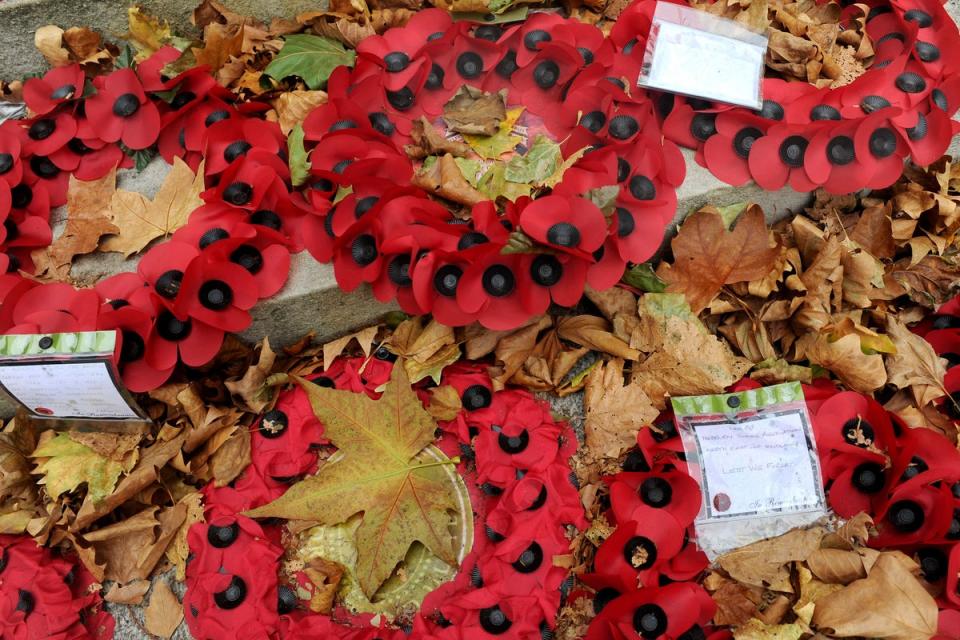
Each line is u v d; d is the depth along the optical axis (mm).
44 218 1198
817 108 1182
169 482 1115
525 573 1060
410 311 1134
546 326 1166
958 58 1225
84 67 1283
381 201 1096
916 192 1226
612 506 1068
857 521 1067
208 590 1062
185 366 1135
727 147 1178
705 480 1092
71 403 1110
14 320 1115
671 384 1136
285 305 1133
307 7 1292
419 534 1069
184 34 1296
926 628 1016
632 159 1151
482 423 1120
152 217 1172
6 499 1118
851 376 1142
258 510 1055
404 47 1225
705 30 1209
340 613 1068
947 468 1072
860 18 1287
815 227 1205
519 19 1223
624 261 1127
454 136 1201
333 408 1093
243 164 1152
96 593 1087
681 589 1027
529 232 1069
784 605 1056
